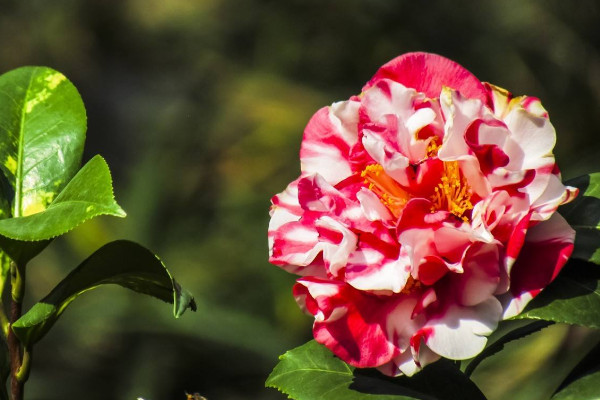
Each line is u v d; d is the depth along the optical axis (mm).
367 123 774
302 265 774
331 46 2068
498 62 1838
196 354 1972
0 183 811
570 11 1768
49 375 1972
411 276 763
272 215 799
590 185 793
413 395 783
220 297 2045
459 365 813
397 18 1935
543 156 755
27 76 842
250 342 1951
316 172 792
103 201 759
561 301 757
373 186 779
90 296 2033
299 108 2172
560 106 1734
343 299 764
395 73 787
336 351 761
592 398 764
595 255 764
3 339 815
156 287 813
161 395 1957
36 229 761
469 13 1870
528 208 750
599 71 1750
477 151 753
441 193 763
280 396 1938
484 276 750
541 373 1342
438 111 770
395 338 759
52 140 827
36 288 2117
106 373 1984
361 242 762
